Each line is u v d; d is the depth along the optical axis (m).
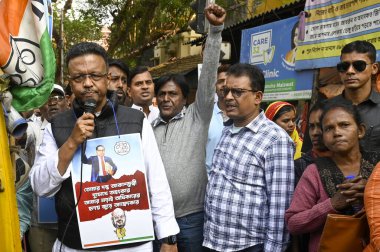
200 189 3.76
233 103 3.29
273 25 7.68
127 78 4.96
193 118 3.83
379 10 5.39
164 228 2.90
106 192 2.75
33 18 2.58
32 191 3.03
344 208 2.58
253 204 3.13
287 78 7.33
